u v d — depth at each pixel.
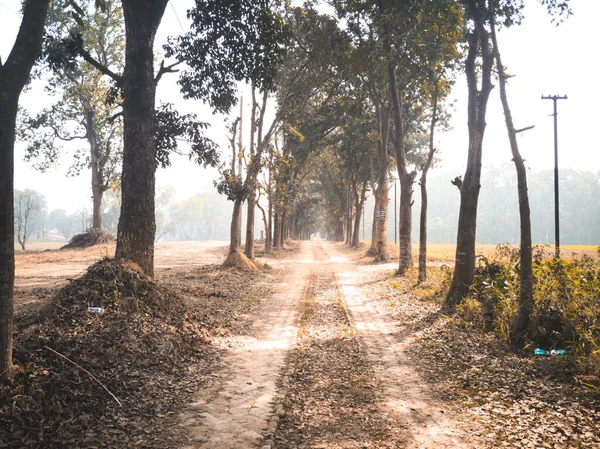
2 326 4.96
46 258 26.53
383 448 4.73
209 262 27.23
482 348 8.39
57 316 7.46
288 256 35.56
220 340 9.27
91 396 5.56
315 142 33.16
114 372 6.32
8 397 4.81
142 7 10.78
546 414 5.45
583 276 9.98
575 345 7.42
